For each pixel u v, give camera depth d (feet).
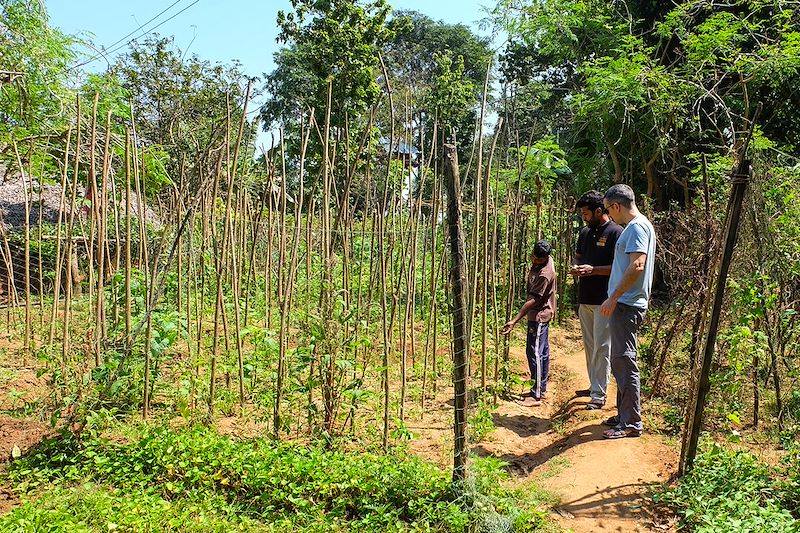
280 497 15.69
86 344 20.84
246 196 31.04
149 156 38.88
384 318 19.34
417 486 15.97
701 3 41.11
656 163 50.19
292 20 62.23
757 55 38.83
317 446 18.60
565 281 42.70
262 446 17.99
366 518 14.87
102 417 18.57
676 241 28.43
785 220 20.66
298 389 19.57
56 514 14.21
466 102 66.59
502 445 20.95
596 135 50.34
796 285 22.84
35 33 38.19
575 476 17.74
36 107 37.96
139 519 14.16
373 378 25.81
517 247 39.19
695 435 16.63
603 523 15.37
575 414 23.16
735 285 19.19
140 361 20.10
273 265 37.01
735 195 15.64
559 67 65.98
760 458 18.26
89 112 39.11
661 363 24.49
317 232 29.86
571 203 44.75
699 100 39.65
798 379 23.20
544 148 42.52
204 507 15.31
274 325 30.09
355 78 59.98
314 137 56.49
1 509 15.20
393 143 20.86
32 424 19.69
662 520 15.42
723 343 20.88
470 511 14.83
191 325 28.58
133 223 37.68
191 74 76.18
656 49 46.29
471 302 20.48
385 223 24.40
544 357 26.45
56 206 45.19
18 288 41.83
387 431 18.83
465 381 15.61
